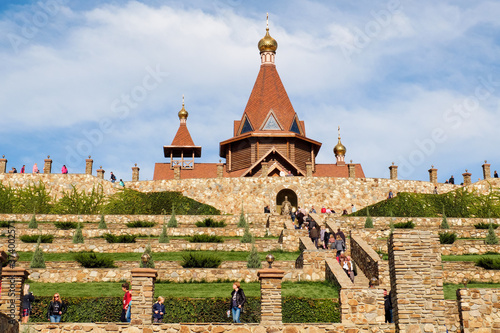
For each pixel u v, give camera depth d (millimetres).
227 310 25766
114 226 48281
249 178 56906
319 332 22297
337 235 34469
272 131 66500
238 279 31719
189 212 54938
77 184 56062
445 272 32500
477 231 45281
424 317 21234
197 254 33531
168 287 29828
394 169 61875
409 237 21891
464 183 61625
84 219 50062
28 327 20625
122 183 57938
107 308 25938
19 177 56188
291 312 25828
